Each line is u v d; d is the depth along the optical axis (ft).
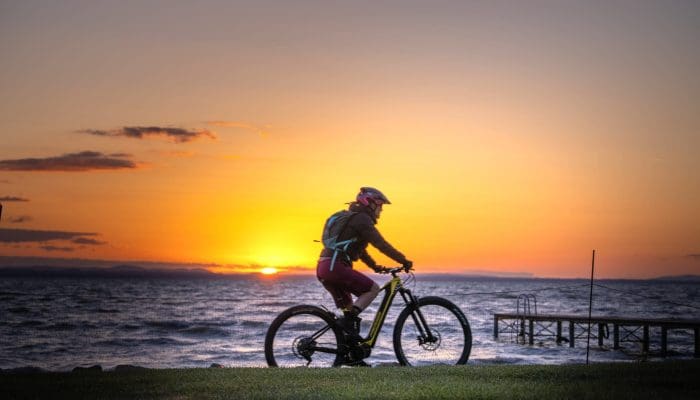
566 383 18.48
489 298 453.99
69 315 224.33
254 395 16.53
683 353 107.04
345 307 24.39
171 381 18.94
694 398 16.15
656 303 393.09
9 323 184.44
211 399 16.20
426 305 24.97
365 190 24.71
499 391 16.83
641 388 17.61
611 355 103.35
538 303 377.50
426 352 24.81
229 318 209.05
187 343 127.34
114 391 17.31
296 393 16.75
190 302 349.41
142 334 150.20
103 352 109.81
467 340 25.12
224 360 95.66
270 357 23.41
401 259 23.94
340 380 18.98
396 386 17.75
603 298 482.28
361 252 24.32
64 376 20.11
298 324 23.70
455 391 16.80
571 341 114.83
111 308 276.62
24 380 19.29
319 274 24.16
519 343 124.36
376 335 24.07
